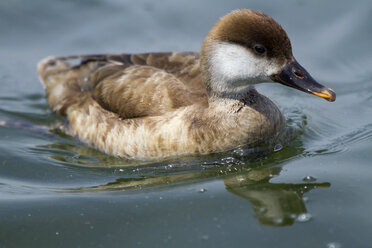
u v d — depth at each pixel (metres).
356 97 12.51
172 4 16.50
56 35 15.84
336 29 14.70
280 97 13.02
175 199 8.71
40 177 9.98
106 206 8.64
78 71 12.48
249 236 7.66
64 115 12.16
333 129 11.13
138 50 14.93
